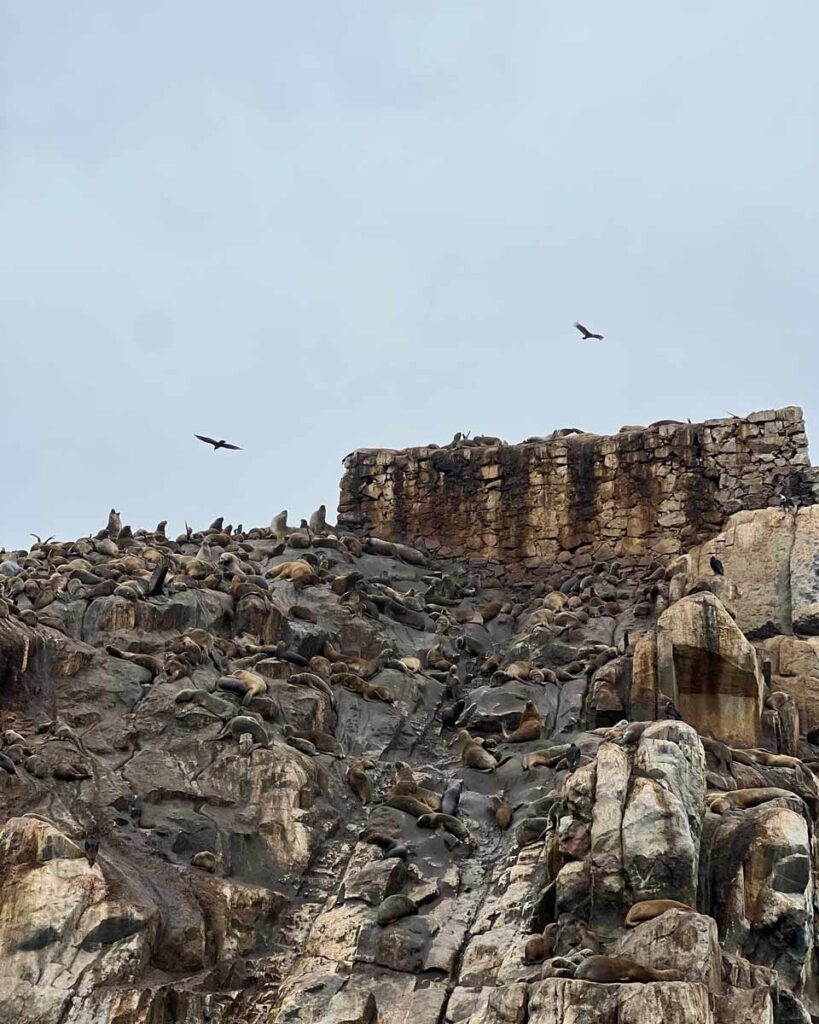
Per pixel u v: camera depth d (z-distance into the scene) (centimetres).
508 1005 3284
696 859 3631
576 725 4719
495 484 6247
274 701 4625
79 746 4269
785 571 5328
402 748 4766
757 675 4656
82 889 3694
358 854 4094
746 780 4203
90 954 3612
